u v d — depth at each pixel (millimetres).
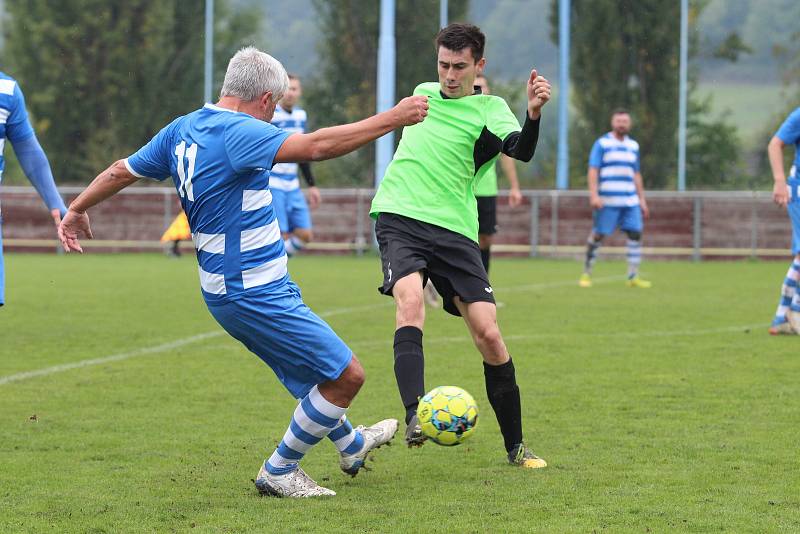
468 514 11992
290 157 11688
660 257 60875
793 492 12930
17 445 15523
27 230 62688
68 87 78562
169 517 11938
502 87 84188
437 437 12766
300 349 12492
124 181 12836
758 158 82375
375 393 19641
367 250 62281
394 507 12352
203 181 12062
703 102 79625
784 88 90688
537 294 38938
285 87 12438
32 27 78562
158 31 78750
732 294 39188
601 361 23297
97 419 17391
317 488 13000
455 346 25703
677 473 13883
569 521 11688
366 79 76812
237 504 12523
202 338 26969
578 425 16922
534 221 61406
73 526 11578
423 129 15062
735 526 11492
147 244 63375
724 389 19969
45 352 24562
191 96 79625
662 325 29656
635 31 71750
